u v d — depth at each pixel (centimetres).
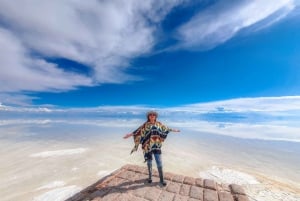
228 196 446
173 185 500
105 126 3222
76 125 3444
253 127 3136
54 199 602
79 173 844
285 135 2153
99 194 454
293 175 816
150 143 505
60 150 1296
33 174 829
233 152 1279
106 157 1118
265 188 645
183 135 2106
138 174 570
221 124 3778
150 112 520
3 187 696
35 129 2659
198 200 427
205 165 961
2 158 1094
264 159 1100
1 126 3116
